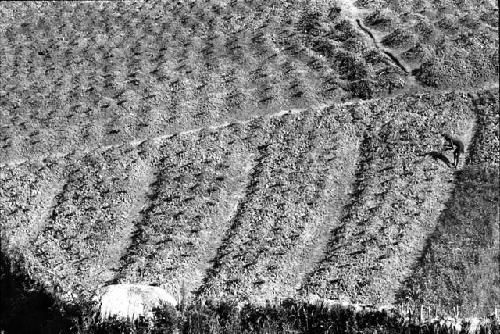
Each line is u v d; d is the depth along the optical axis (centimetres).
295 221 4016
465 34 5338
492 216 3947
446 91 4925
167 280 3675
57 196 4359
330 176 4312
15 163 4650
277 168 4388
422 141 4494
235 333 2816
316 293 3534
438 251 3725
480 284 3512
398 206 4056
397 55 5231
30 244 3997
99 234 4000
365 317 2928
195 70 5278
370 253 3744
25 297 3375
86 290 3562
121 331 2877
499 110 4678
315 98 4953
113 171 4444
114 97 5100
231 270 3703
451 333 2783
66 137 4778
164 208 4150
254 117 4859
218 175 4347
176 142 4641
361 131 4644
